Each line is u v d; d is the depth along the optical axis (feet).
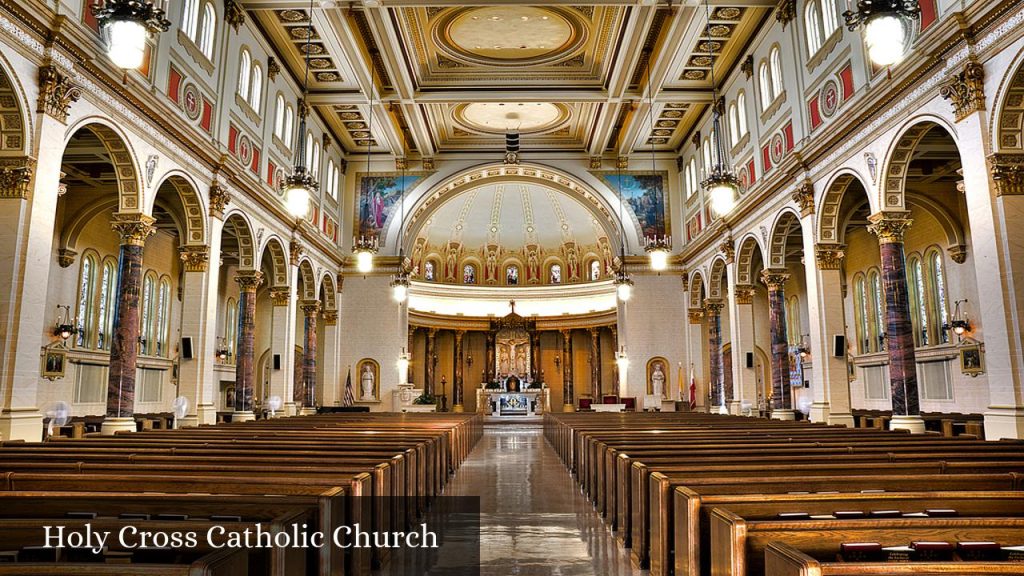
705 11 62.49
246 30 62.69
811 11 56.90
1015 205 34.83
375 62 73.05
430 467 33.32
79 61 37.81
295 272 76.84
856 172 49.39
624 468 24.58
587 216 118.62
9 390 32.73
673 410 96.68
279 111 72.23
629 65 70.74
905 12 27.43
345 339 97.71
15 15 33.17
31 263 34.12
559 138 99.14
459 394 124.16
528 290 126.41
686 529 15.79
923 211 69.05
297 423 51.34
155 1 45.88
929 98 40.75
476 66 76.07
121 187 44.60
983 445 28.58
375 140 95.86
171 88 48.70
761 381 104.42
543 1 58.54
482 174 101.04
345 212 99.76
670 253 99.35
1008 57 34.47
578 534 26.43
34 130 34.78
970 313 62.18
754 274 101.76
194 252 54.08
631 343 98.37
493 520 29.32
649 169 100.94
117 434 36.88
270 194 67.51
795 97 58.85
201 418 52.90
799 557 9.71
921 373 71.26
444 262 124.67
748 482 18.03
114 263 71.87
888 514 14.43
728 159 77.56
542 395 116.47
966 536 11.89
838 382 53.93
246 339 64.39
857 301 84.02
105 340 70.03
